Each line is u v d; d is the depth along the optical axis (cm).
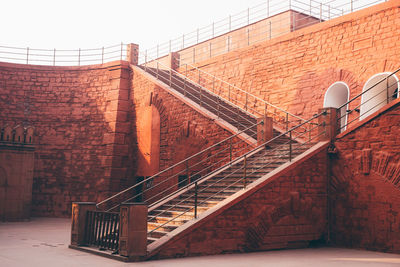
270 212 1391
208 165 1959
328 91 2041
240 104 2488
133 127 2684
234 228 1312
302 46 2191
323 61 2083
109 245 1237
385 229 1385
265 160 1584
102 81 2825
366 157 1448
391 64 1803
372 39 1886
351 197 1486
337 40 2031
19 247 1369
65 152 2830
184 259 1170
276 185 1412
